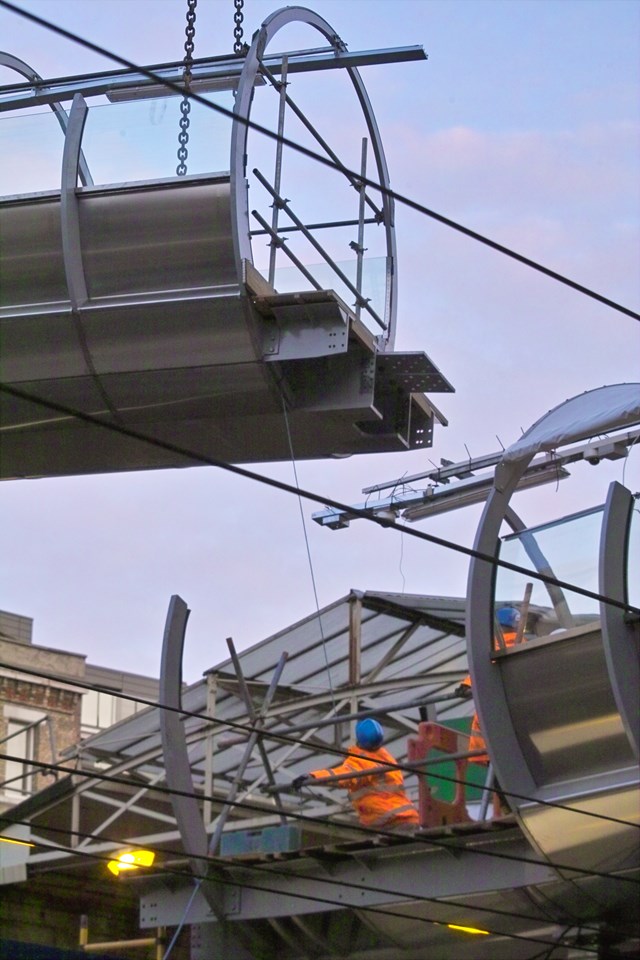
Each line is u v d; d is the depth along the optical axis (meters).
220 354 14.76
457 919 18.03
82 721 49.19
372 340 15.22
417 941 18.62
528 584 17.23
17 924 25.39
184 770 17.94
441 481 22.58
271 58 15.72
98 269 14.79
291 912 18.20
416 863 17.55
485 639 16.95
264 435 15.98
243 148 14.58
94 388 15.23
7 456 16.89
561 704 16.52
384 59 15.77
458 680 21.61
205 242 14.55
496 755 16.50
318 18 15.54
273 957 19.16
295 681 23.70
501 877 16.89
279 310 14.66
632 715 15.78
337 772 18.58
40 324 14.88
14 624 49.19
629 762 16.12
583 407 17.41
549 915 17.31
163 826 26.45
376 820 18.23
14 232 14.91
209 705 22.75
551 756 16.56
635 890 16.81
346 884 16.53
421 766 17.98
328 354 14.52
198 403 15.34
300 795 23.44
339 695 22.14
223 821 18.67
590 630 16.34
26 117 15.14
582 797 16.09
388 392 16.09
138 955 26.94
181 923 18.36
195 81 15.02
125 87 15.24
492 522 17.30
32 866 24.42
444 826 16.88
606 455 20.03
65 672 45.38
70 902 26.30
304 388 15.34
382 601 22.33
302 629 22.77
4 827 25.09
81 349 14.95
